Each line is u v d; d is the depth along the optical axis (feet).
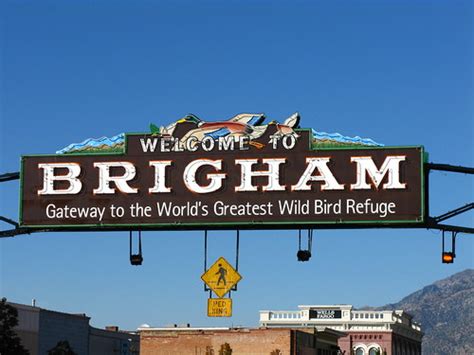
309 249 124.06
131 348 366.43
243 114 123.75
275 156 122.52
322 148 121.80
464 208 120.06
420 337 479.82
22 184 126.62
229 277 125.70
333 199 121.08
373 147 120.88
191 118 124.47
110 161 125.49
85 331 325.21
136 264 127.34
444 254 120.98
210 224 122.93
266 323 415.85
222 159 123.44
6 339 198.80
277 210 122.01
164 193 124.16
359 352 408.87
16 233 126.82
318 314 414.21
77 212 125.59
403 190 119.85
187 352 285.23
